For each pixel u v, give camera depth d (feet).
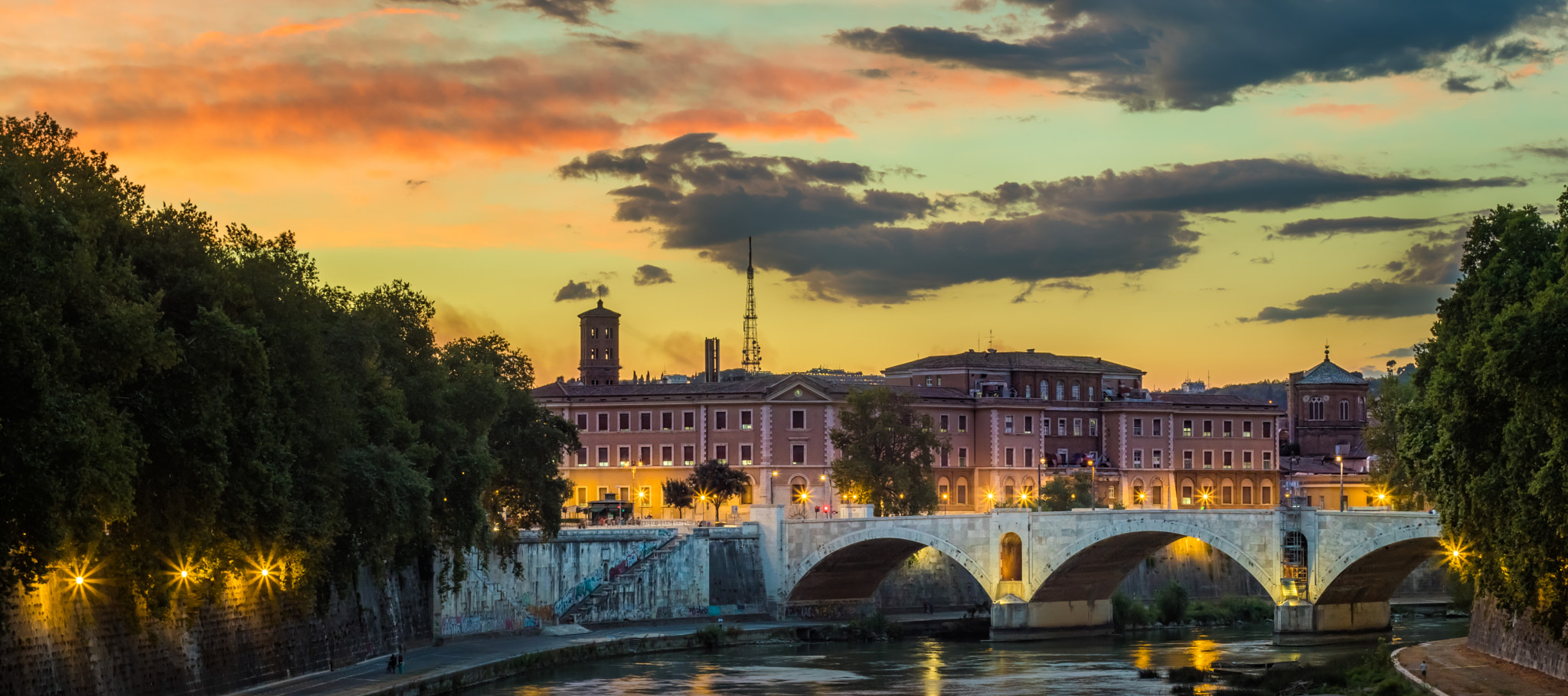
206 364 264.52
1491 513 287.69
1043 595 504.84
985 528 511.81
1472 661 355.56
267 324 301.43
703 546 537.65
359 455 338.75
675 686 392.88
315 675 344.28
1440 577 615.57
